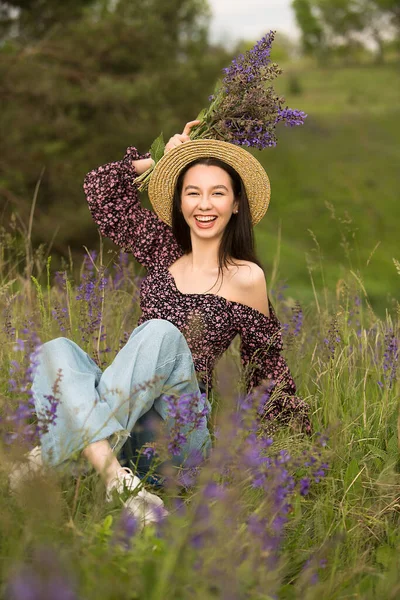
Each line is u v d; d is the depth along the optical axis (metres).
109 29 13.83
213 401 2.97
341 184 37.03
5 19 14.67
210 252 3.08
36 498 1.89
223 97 3.23
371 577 2.13
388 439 3.04
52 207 12.63
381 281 25.77
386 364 3.38
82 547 1.86
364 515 2.43
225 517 1.95
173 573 1.73
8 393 2.72
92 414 2.37
